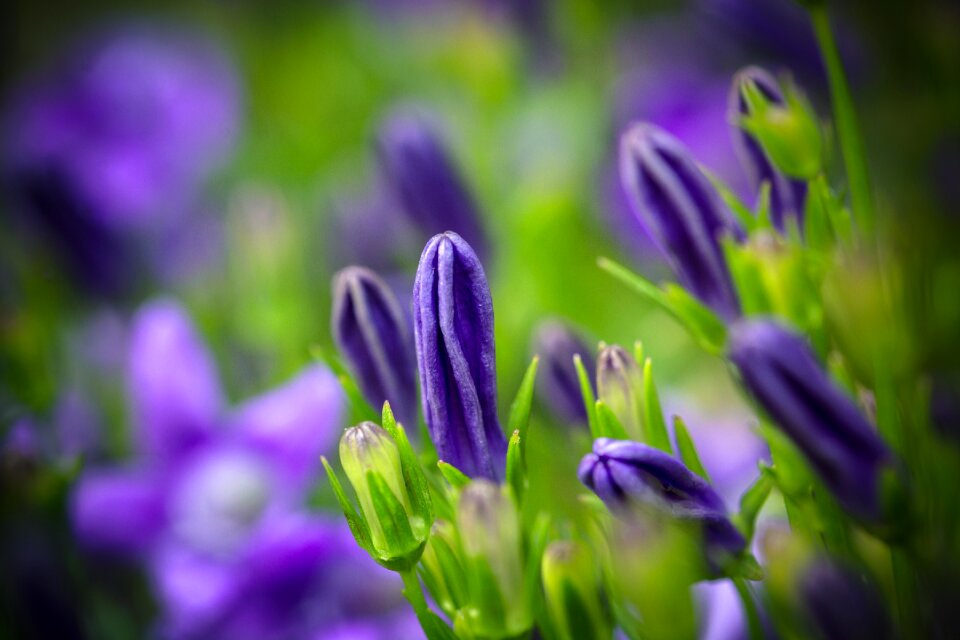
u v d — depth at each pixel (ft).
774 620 0.55
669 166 0.59
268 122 1.25
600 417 0.55
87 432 0.85
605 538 0.55
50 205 0.88
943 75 0.81
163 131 1.12
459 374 0.55
